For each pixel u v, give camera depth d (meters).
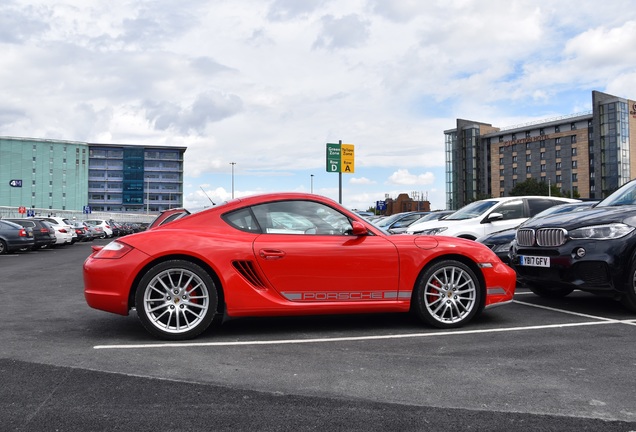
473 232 10.03
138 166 127.25
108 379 3.39
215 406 2.91
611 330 4.89
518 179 93.75
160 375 3.49
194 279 4.60
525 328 5.00
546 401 2.99
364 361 3.86
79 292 8.12
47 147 115.81
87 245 29.70
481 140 99.69
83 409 2.86
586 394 3.11
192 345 4.36
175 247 4.54
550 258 5.86
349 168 31.31
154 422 2.68
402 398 3.05
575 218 5.96
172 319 4.66
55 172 116.38
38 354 4.04
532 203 10.66
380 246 4.89
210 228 4.78
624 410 2.85
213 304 4.57
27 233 20.16
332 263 4.75
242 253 4.62
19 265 14.27
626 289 5.50
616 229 5.55
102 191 125.00
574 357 3.93
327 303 4.75
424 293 4.96
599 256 5.50
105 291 4.52
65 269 12.82
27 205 112.62
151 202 129.50
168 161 131.75
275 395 3.10
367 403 2.96
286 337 4.66
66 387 3.23
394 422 2.69
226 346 4.33
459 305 5.12
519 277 6.42
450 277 5.08
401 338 4.61
